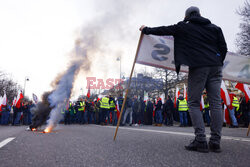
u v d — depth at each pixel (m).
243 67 4.12
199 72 2.47
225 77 4.04
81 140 3.31
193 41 2.50
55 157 1.97
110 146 2.67
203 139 2.34
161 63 3.41
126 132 5.27
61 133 4.74
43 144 2.84
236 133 5.47
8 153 2.18
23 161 1.81
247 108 10.10
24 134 4.45
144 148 2.51
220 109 2.47
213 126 2.43
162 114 14.27
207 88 2.61
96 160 1.85
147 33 2.79
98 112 14.82
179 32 2.57
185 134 4.64
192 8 2.72
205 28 2.56
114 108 13.07
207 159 1.90
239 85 8.98
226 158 1.94
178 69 2.58
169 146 2.69
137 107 13.67
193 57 2.47
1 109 14.34
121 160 1.85
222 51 2.62
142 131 5.75
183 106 11.93
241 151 2.34
